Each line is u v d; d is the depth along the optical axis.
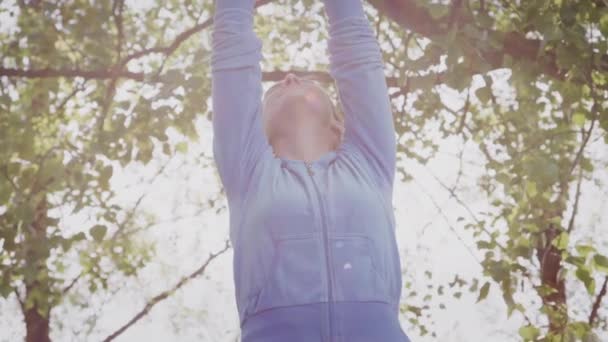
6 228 5.41
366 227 1.74
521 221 5.37
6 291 5.70
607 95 5.21
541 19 4.49
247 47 1.93
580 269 5.07
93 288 8.24
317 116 2.01
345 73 2.00
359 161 1.88
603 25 4.59
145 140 5.16
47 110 6.66
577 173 6.49
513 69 5.11
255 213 1.74
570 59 4.64
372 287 1.69
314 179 1.80
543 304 5.32
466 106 6.36
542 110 6.40
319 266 1.67
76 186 5.13
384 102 1.97
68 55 6.61
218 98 1.89
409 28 5.14
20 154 5.79
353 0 2.11
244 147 1.84
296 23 7.93
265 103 2.06
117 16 5.99
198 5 7.19
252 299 1.68
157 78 5.29
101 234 5.18
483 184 7.29
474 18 4.58
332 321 1.63
